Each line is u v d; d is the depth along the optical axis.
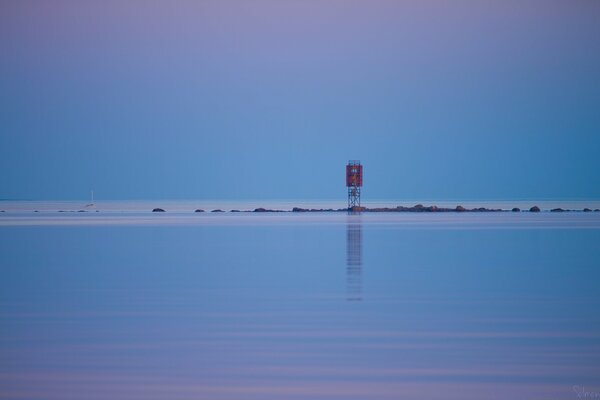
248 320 73.75
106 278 108.19
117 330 69.06
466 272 113.38
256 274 112.12
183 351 60.91
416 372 54.78
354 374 54.34
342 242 177.12
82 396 49.81
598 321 72.00
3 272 115.62
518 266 121.44
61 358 58.75
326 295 89.94
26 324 72.00
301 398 49.47
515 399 49.28
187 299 87.38
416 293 91.25
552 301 84.38
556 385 51.78
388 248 158.88
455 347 61.78
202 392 50.59
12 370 55.47
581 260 130.75
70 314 77.44
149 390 51.00
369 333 67.31
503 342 63.34
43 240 186.75
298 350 61.12
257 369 55.72
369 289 95.00
